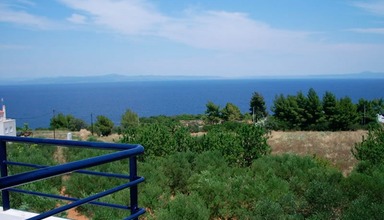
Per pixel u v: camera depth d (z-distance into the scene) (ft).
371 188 29.04
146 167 37.65
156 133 49.62
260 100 167.84
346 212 25.11
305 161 41.60
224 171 38.73
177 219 24.85
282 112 134.82
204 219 25.80
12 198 22.81
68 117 155.33
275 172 38.22
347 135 97.76
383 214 23.21
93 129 132.67
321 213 25.96
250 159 51.55
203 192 30.32
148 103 622.13
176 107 531.91
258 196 29.53
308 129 129.18
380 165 38.83
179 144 50.93
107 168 34.94
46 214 6.29
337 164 62.59
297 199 29.84
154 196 30.12
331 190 27.50
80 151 45.98
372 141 46.44
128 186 7.42
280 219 25.70
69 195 33.17
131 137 51.16
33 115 414.62
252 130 52.44
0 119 92.12
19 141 9.18
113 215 24.53
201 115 192.24
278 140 95.25
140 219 28.58
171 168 37.40
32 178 4.99
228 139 51.03
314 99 129.90
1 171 9.72
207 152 44.75
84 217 27.94
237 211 28.84
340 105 127.54
